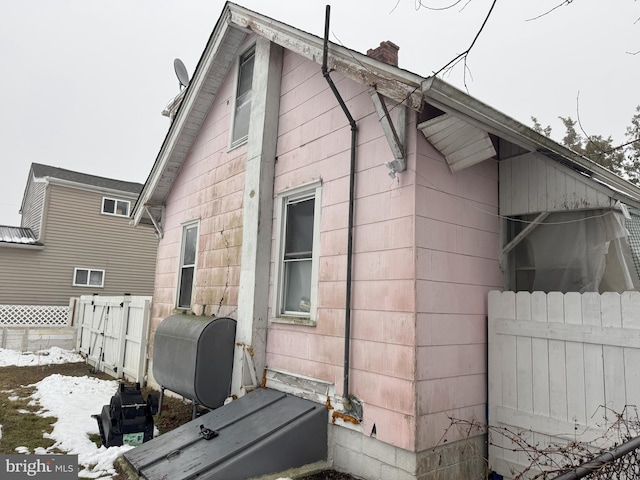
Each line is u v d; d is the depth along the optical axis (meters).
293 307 5.38
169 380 5.96
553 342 3.84
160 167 8.48
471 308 4.25
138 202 9.28
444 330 3.96
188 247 8.03
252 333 5.47
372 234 4.25
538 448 3.80
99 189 18.58
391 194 4.11
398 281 3.91
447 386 3.92
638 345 3.32
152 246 20.09
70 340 13.59
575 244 4.28
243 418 4.61
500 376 4.17
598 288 4.08
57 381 8.41
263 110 5.96
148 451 4.41
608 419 3.42
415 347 3.69
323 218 4.91
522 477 3.84
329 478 4.08
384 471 3.82
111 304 10.60
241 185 6.46
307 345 4.87
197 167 7.96
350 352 4.29
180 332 5.93
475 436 4.11
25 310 15.90
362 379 4.13
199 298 7.17
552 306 3.87
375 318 4.09
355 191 4.52
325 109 5.14
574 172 4.09
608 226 4.06
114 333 10.18
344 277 4.50
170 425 5.93
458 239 4.21
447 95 3.38
